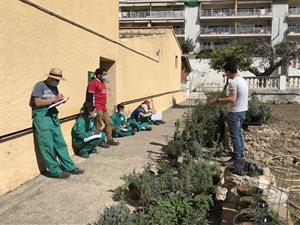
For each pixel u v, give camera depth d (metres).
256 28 62.41
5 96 4.76
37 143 5.59
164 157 7.06
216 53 19.11
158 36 16.69
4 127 4.75
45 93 5.36
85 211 4.36
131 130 9.84
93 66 8.02
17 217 4.15
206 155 6.91
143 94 13.69
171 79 20.97
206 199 4.38
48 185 5.23
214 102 6.45
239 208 4.06
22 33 5.14
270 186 4.23
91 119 7.16
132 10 67.25
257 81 21.39
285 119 11.80
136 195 4.69
